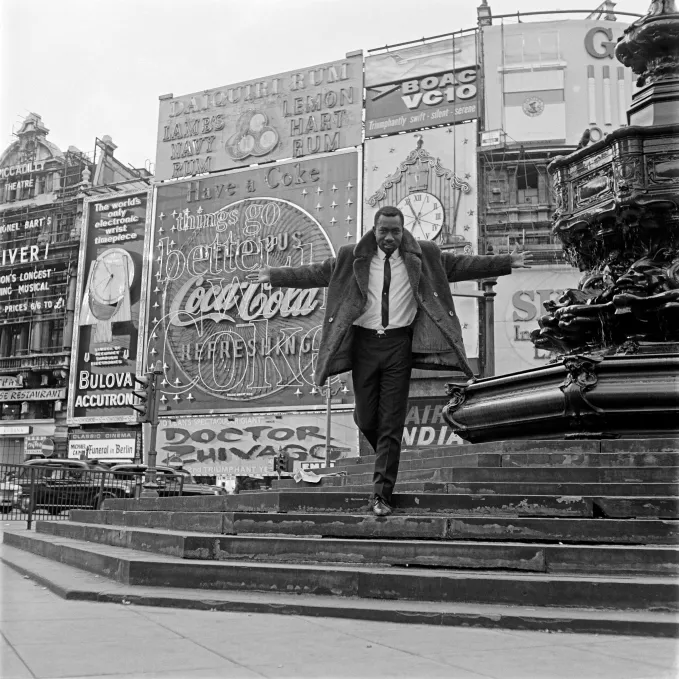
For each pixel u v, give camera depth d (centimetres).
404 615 383
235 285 4494
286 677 273
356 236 4253
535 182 4006
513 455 675
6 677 271
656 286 811
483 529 485
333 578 434
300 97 4584
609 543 467
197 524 610
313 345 4228
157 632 355
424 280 520
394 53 4362
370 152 4303
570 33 4028
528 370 830
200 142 4822
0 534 1166
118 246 4847
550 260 3772
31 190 5272
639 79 904
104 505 1156
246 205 4581
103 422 4619
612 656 308
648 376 737
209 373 4441
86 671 281
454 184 4044
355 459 1255
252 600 421
